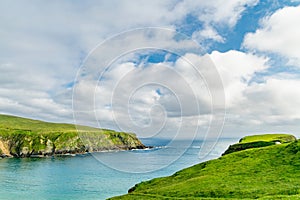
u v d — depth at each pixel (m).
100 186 59.41
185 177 37.53
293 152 35.91
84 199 51.06
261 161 35.66
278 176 29.44
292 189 24.61
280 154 36.62
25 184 66.88
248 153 41.03
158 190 31.77
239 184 28.50
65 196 53.75
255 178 29.95
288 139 65.38
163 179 40.03
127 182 61.31
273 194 24.02
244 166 35.25
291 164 32.38
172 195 28.64
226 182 29.88
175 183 35.62
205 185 29.91
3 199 53.31
